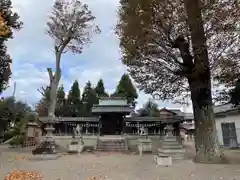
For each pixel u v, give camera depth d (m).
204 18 9.62
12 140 21.69
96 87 45.56
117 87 41.56
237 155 13.55
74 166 9.77
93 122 23.91
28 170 8.53
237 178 6.71
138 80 12.48
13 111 34.19
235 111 19.22
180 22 10.19
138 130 22.98
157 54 10.93
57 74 22.56
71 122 23.42
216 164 9.56
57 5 22.47
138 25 10.23
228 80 9.91
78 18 23.19
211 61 9.77
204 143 10.21
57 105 40.84
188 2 9.91
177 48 10.78
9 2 14.54
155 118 23.38
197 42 9.59
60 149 18.53
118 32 12.40
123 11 11.71
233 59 9.24
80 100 44.16
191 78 10.64
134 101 41.00
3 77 16.44
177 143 12.38
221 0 9.32
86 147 19.22
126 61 11.95
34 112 40.88
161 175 7.43
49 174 7.73
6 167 9.26
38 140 23.86
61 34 23.05
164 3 10.09
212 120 10.38
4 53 16.05
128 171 8.36
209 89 10.50
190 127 36.50
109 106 26.08
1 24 10.06
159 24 10.39
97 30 24.58
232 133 19.83
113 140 19.55
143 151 16.36
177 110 33.69
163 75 11.64
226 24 9.18
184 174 7.50
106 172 8.16
